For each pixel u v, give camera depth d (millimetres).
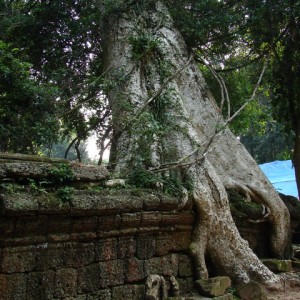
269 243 7410
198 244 5742
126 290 4820
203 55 9227
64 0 8812
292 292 6230
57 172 4285
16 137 6945
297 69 10602
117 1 7863
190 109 7602
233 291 5730
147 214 5039
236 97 11188
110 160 6801
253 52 10438
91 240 4539
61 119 8820
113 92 7164
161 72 7270
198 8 8773
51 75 8562
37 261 4039
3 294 3766
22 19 8344
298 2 8562
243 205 7145
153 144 6168
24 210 3777
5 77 6469
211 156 7453
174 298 5043
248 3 8680
